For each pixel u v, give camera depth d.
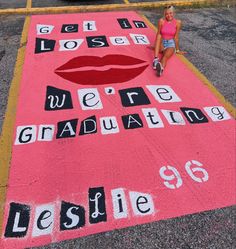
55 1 8.64
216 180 3.98
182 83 5.73
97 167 4.04
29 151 4.22
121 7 8.40
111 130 4.62
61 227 3.37
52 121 4.72
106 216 3.50
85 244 3.25
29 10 7.96
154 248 3.27
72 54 6.34
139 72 5.91
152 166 4.11
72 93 5.29
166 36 6.16
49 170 3.97
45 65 5.97
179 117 4.95
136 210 3.58
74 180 3.86
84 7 8.20
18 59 6.12
